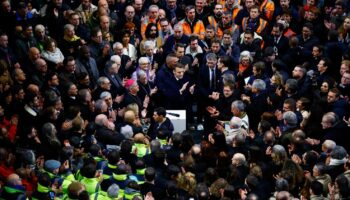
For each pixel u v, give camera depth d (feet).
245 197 110.22
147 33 153.89
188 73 143.74
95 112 131.64
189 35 157.38
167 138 125.39
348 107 132.57
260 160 116.78
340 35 153.89
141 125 134.51
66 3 160.04
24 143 126.21
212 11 162.81
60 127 129.49
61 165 115.85
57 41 151.84
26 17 155.94
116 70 141.59
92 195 110.52
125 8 159.63
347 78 136.98
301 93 137.39
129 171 113.50
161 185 110.52
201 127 141.90
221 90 140.56
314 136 127.75
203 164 116.47
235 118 126.00
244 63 143.64
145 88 141.59
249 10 161.89
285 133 123.75
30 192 115.96
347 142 126.11
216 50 148.05
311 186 109.19
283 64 142.51
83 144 121.60
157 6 160.04
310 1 163.53
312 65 147.54
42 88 137.39
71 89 134.21
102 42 149.59
